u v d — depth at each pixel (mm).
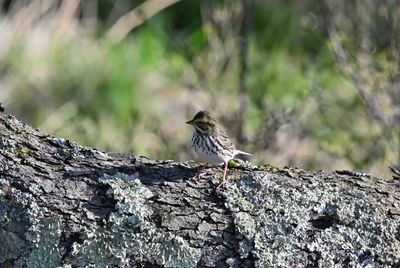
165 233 6988
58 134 15047
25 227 6977
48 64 16766
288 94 16203
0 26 17078
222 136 9188
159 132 14453
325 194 7289
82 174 7254
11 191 7035
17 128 7594
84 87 16422
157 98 16562
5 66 16562
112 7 18953
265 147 13008
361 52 13367
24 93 16141
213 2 18469
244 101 13375
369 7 13367
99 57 17109
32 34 17219
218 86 15453
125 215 7012
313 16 14641
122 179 7254
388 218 7195
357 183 7512
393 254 7023
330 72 16453
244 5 14547
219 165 7695
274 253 6980
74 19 18141
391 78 12820
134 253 6949
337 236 7070
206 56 15633
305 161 13523
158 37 18172
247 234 7012
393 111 12781
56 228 6945
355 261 7012
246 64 14078
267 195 7254
